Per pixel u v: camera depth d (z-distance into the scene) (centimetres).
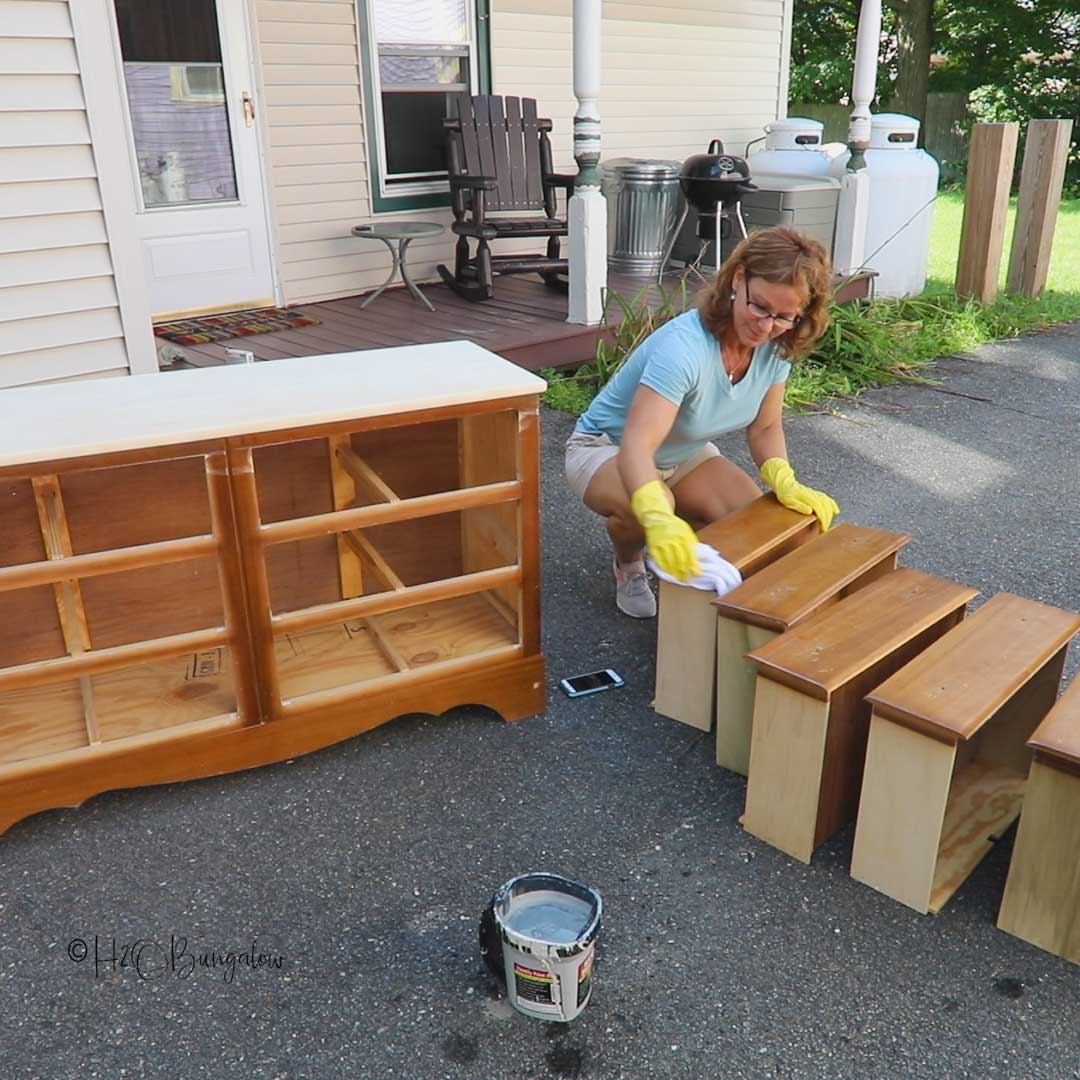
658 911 190
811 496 263
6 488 227
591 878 198
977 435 473
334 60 571
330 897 194
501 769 232
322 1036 165
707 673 239
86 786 212
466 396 215
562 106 689
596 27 476
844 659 194
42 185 341
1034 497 395
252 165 555
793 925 187
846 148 743
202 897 194
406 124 621
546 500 391
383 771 231
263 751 226
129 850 206
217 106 535
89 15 335
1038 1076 158
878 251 677
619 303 562
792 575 229
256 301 577
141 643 207
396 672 236
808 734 192
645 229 697
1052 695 217
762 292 222
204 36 520
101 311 365
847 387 534
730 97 805
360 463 246
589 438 280
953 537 357
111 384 227
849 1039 164
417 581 282
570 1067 159
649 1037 165
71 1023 167
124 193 358
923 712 177
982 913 190
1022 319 698
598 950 181
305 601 271
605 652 280
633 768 232
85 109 343
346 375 231
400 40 598
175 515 244
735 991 173
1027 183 742
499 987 174
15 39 323
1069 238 1115
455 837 210
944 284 788
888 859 191
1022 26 1781
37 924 188
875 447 455
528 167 621
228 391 219
